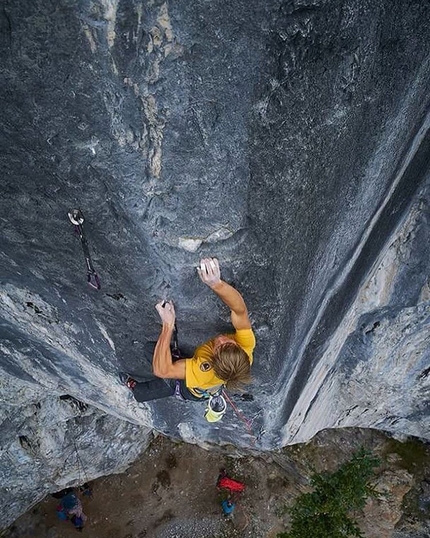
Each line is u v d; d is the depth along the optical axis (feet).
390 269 16.85
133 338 14.57
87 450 30.45
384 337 18.69
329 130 9.67
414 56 9.94
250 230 10.24
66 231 11.37
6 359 19.89
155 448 39.22
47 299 15.15
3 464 27.45
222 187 9.45
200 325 12.63
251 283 11.23
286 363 14.57
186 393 12.78
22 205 11.03
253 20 7.52
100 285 12.80
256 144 8.96
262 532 37.17
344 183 11.38
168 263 10.68
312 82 8.66
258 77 8.14
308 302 13.60
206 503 38.29
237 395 15.70
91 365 18.02
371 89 9.76
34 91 8.34
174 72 7.96
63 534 37.73
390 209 14.29
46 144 9.17
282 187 9.73
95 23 7.38
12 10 7.29
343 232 12.97
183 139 8.75
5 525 33.50
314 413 21.13
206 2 7.28
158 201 9.68
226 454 35.53
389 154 12.00
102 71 7.96
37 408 25.35
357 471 27.02
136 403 19.71
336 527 26.84
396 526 32.76
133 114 8.50
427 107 11.80
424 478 31.65
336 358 19.57
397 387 21.48
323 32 8.07
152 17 7.36
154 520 38.22
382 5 8.47
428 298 16.63
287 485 37.29
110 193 9.81
